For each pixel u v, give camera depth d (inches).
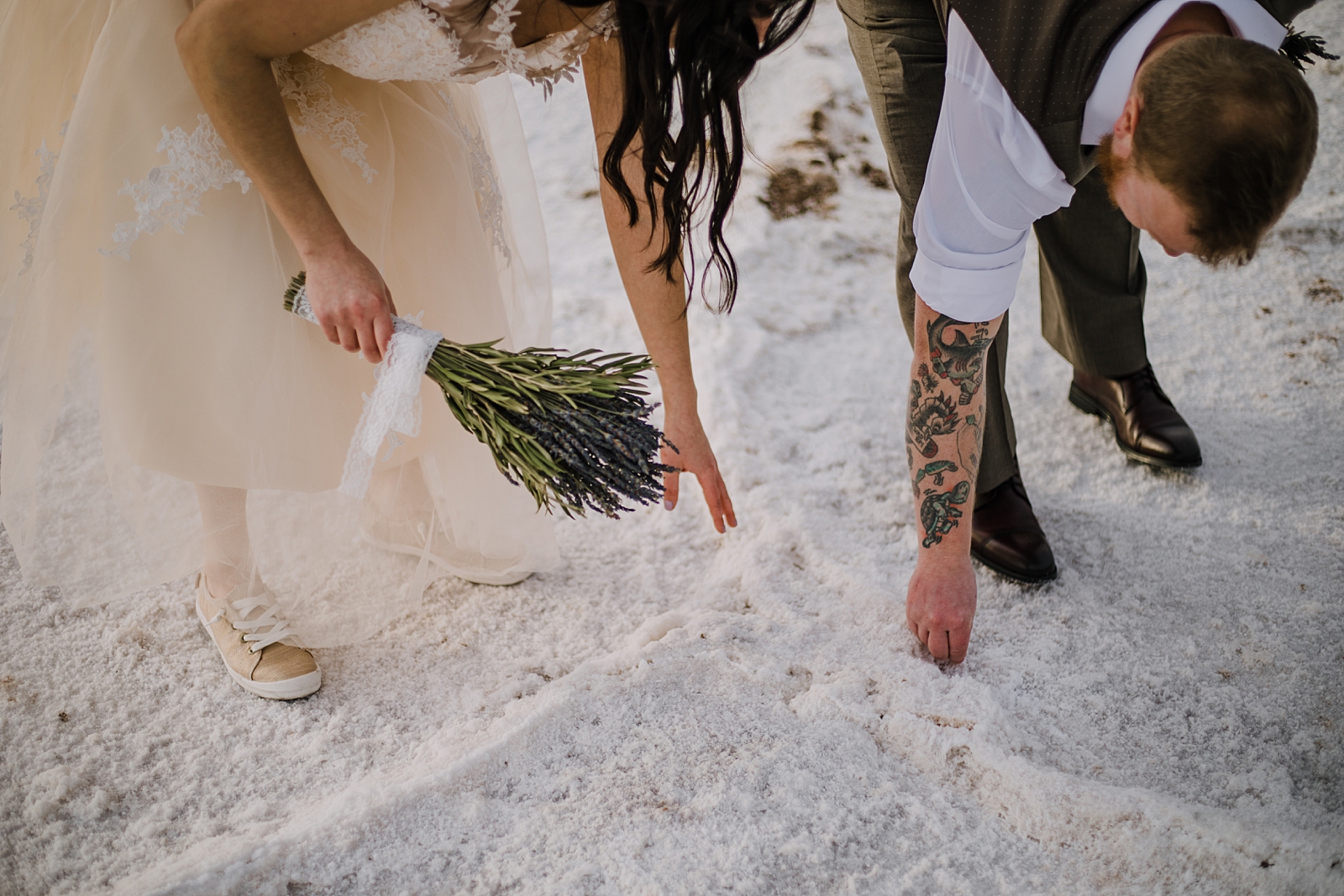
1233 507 87.9
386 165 63.9
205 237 58.5
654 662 72.0
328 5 47.3
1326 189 127.6
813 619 78.3
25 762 65.6
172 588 81.2
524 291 82.2
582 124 153.3
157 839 60.6
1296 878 54.1
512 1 49.7
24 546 68.1
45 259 59.6
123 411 61.1
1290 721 67.5
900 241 77.1
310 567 71.3
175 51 56.7
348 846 58.8
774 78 150.9
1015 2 48.6
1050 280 92.7
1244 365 104.5
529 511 79.1
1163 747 66.1
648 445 55.5
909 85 69.3
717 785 63.6
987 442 80.7
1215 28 46.8
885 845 59.9
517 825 61.4
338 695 72.1
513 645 76.9
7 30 59.9
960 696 68.7
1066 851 59.2
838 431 100.3
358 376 66.6
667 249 60.1
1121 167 46.6
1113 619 77.6
